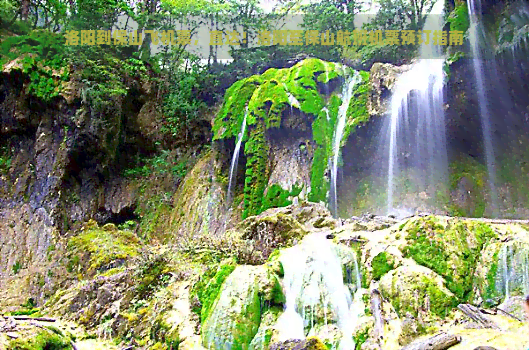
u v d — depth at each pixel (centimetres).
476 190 940
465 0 1033
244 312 519
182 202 1283
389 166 1012
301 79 1151
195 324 568
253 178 1077
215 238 816
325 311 516
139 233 1266
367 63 1448
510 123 941
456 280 483
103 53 1424
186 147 1484
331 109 1102
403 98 983
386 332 470
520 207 889
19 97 1233
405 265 507
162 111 1510
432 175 981
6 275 1059
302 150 1071
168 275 702
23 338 505
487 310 460
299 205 854
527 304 312
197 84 1627
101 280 732
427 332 444
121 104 1315
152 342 589
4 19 1491
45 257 1077
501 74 918
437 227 523
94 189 1259
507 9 916
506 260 480
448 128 960
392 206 978
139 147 1423
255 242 700
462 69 916
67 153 1204
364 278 535
